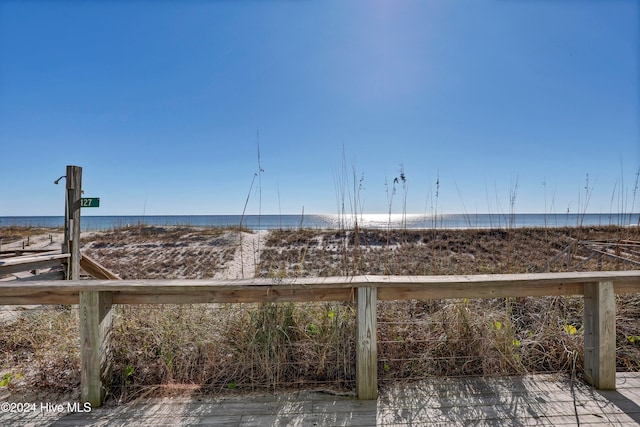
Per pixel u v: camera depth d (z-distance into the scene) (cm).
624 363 214
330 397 178
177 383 188
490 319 217
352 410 166
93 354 170
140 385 184
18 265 314
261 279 187
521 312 248
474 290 186
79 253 396
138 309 221
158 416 161
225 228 1305
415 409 167
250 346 197
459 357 203
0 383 178
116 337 200
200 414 163
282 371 193
